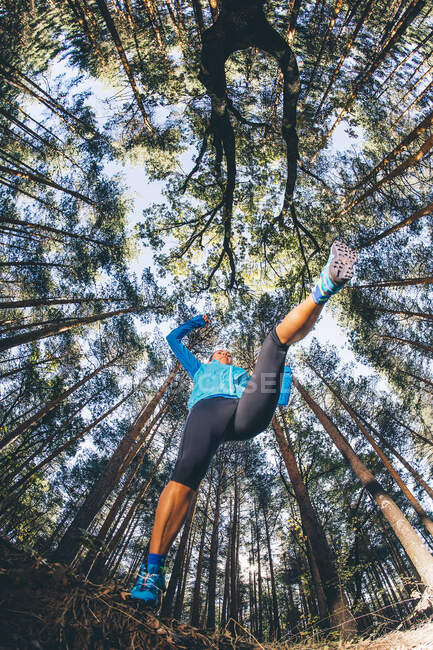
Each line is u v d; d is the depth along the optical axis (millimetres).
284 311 13914
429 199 11312
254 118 12398
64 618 1110
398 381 16656
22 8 12586
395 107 12359
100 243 15766
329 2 11359
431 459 17203
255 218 13086
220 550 23797
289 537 17953
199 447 1520
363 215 12688
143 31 12742
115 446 18516
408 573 13555
